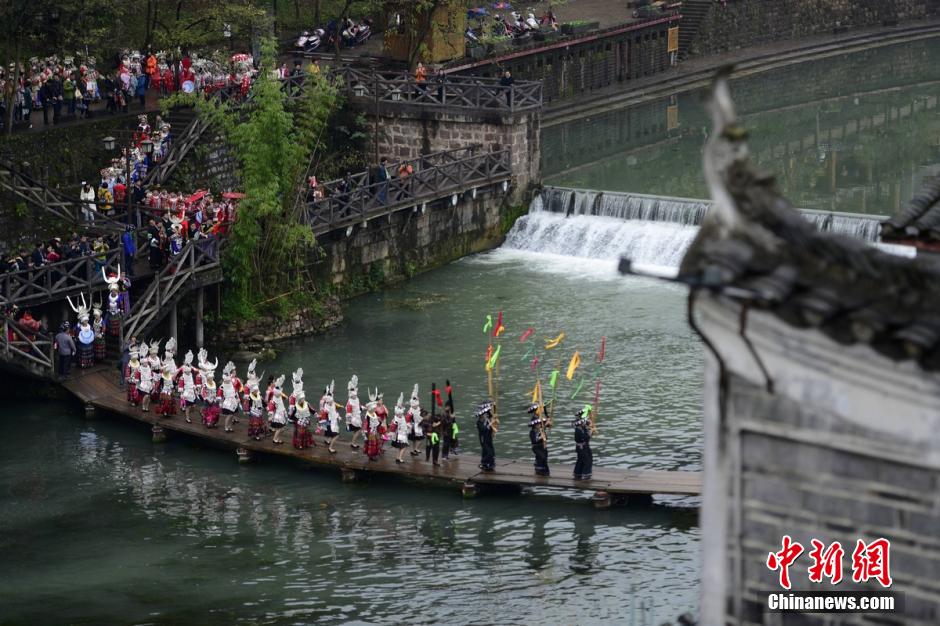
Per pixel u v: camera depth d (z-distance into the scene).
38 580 39.06
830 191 81.19
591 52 111.19
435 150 78.12
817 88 117.69
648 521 41.88
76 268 54.56
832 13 138.25
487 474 44.38
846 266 11.40
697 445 48.06
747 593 12.70
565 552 39.94
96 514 43.75
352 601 37.25
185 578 39.06
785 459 12.34
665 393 53.47
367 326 63.47
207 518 43.31
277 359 59.06
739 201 11.35
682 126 103.88
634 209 73.25
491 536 41.31
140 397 51.22
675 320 62.72
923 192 22.17
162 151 67.81
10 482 46.38
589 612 35.97
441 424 45.53
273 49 62.34
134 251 57.31
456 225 73.75
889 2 142.75
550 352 58.88
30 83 66.75
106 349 55.09
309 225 63.12
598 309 64.75
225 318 60.06
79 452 49.03
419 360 58.50
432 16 87.38
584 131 102.31
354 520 42.88
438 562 39.62
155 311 56.12
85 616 36.66
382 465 45.47
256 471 47.12
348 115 79.62
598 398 52.97
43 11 67.19
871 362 11.50
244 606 37.16
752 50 129.38
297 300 62.59
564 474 44.16
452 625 35.53
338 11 100.69
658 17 118.62
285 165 61.38
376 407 45.91
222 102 70.94
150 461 48.12
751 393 12.33
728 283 11.31
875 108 108.69
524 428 50.38
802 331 11.63
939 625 11.91
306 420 47.00
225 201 61.00
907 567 12.00
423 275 71.69
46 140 64.75
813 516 12.30
